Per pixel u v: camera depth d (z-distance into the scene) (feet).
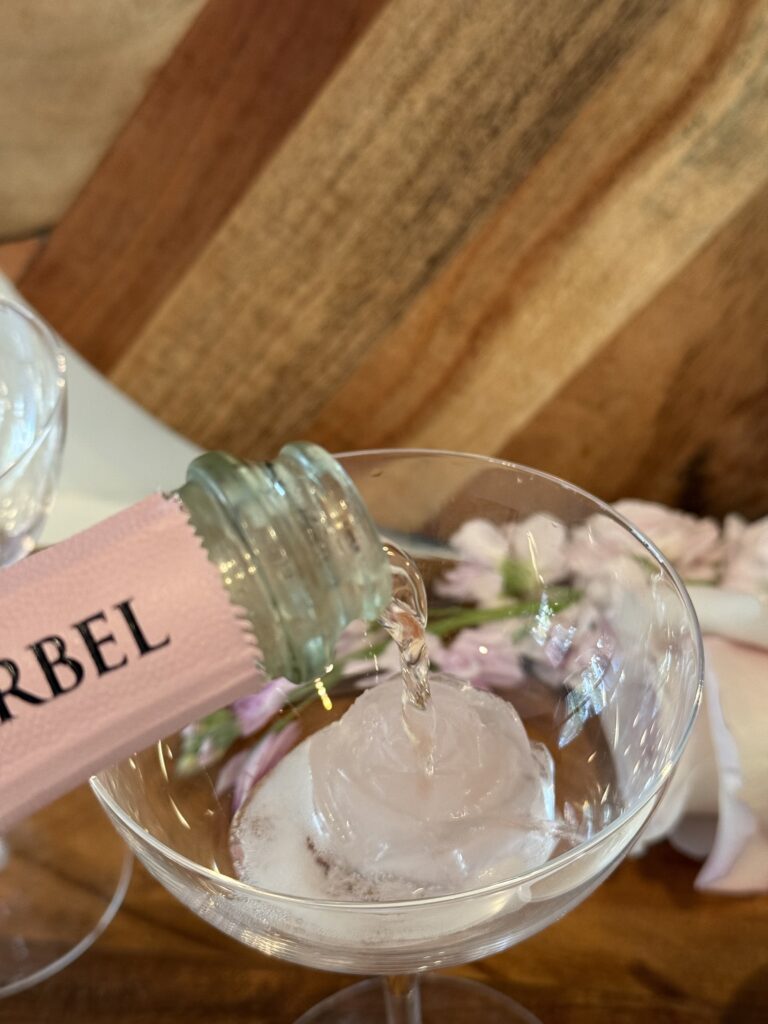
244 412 0.84
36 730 0.43
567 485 0.61
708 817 0.74
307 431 0.84
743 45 0.65
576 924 0.72
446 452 0.63
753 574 0.75
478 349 0.78
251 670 0.45
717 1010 0.67
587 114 0.69
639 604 0.59
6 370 0.72
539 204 0.72
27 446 0.66
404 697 0.58
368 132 0.72
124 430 0.87
